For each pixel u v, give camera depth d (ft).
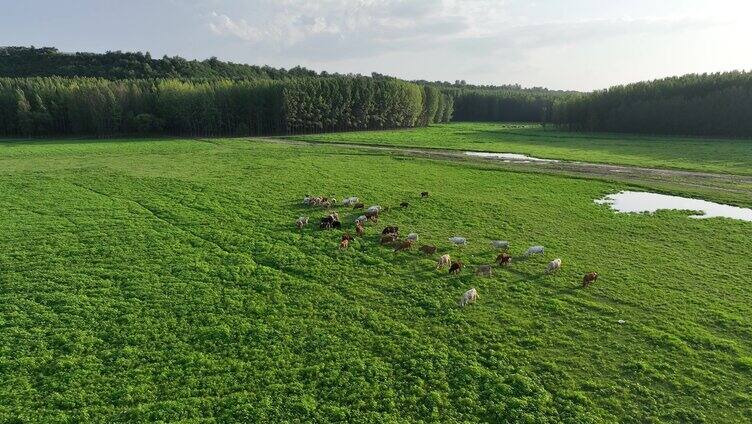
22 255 102.73
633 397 61.62
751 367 66.64
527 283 94.43
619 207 153.58
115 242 112.06
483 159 253.44
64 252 105.19
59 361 67.36
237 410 58.80
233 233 120.98
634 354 70.49
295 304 85.46
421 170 214.07
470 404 60.75
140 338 73.61
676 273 99.30
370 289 91.56
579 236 123.85
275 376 65.67
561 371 66.69
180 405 59.41
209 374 65.92
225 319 79.71
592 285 93.30
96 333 74.79
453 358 69.82
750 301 86.43
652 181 189.78
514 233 126.11
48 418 56.90
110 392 61.87
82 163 226.79
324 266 101.91
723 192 169.17
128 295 86.69
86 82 461.37
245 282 93.20
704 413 58.44
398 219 137.08
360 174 202.18
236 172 201.67
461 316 81.46
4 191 159.63
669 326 77.77
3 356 68.33
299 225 126.72
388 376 65.98
